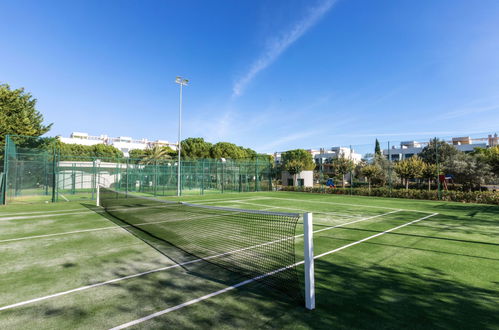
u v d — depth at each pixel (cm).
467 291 396
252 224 895
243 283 423
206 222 936
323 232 803
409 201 1767
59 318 327
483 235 759
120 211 1248
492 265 511
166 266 505
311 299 341
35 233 791
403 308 345
